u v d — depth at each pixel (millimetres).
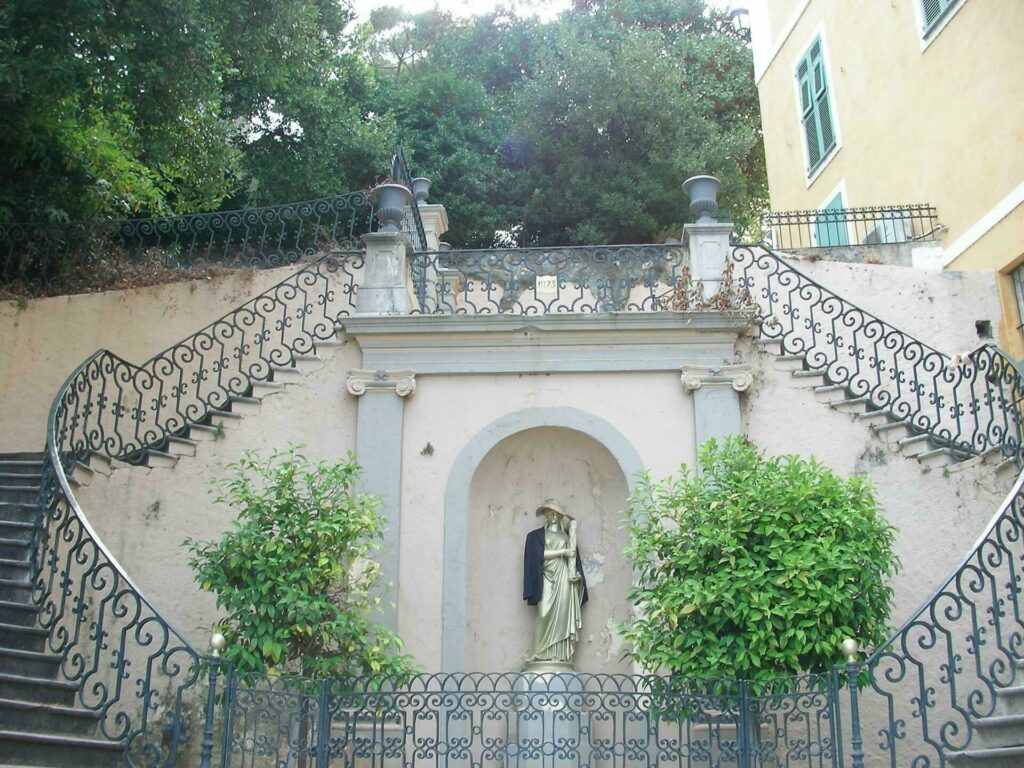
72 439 9102
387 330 9836
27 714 6441
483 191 20562
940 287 12547
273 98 18062
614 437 9547
